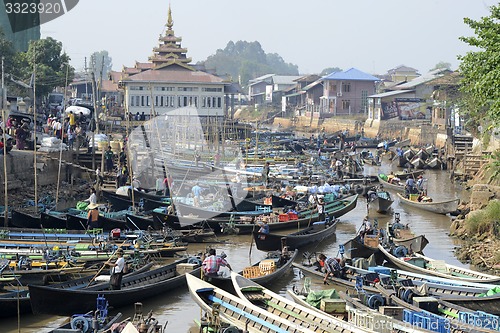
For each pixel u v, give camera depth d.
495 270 30.77
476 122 59.06
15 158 41.97
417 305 22.17
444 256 33.56
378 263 31.25
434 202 45.28
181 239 35.00
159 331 20.70
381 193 46.84
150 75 92.06
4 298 22.75
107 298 23.77
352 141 92.69
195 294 23.16
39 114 63.47
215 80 93.06
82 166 48.97
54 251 27.39
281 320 21.00
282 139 92.25
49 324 23.48
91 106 73.19
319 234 35.91
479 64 30.31
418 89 108.81
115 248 29.38
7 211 34.12
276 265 29.28
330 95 123.69
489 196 41.78
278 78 165.00
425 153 71.12
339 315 22.41
